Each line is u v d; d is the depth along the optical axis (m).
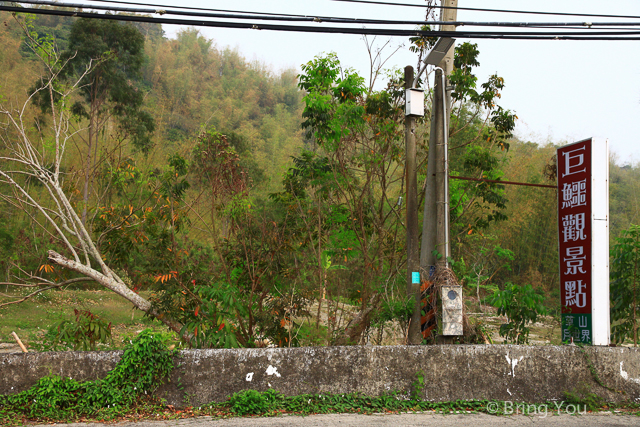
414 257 6.48
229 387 5.20
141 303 6.67
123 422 4.67
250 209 7.18
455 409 5.32
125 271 7.62
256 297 7.12
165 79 56.19
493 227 19.59
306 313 7.03
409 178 6.59
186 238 7.00
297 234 7.57
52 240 7.68
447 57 7.16
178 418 4.80
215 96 64.12
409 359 5.50
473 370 5.57
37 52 7.67
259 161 29.92
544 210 21.08
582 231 6.32
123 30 25.33
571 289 6.44
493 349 5.66
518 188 22.23
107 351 5.17
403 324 6.68
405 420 4.84
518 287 6.75
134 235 7.16
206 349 5.29
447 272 6.32
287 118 61.19
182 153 7.58
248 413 4.96
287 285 7.11
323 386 5.32
